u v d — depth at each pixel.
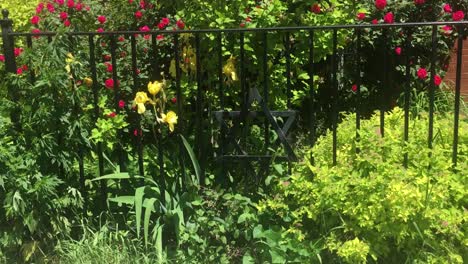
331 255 3.33
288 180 3.50
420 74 5.20
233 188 3.68
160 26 4.68
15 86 3.62
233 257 3.48
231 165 3.74
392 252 3.32
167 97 4.14
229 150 3.66
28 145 3.59
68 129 3.63
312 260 3.30
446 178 3.19
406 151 3.31
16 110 3.63
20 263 3.67
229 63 3.95
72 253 3.53
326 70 5.77
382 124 3.44
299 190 3.34
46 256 3.66
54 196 3.62
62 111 3.61
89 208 3.84
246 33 4.11
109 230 3.71
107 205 3.73
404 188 3.09
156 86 3.58
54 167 3.71
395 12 5.68
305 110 5.72
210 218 3.48
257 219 3.43
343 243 3.27
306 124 5.59
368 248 3.11
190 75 4.25
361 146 3.36
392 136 3.37
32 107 3.58
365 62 5.98
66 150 3.67
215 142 4.04
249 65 4.21
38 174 3.54
